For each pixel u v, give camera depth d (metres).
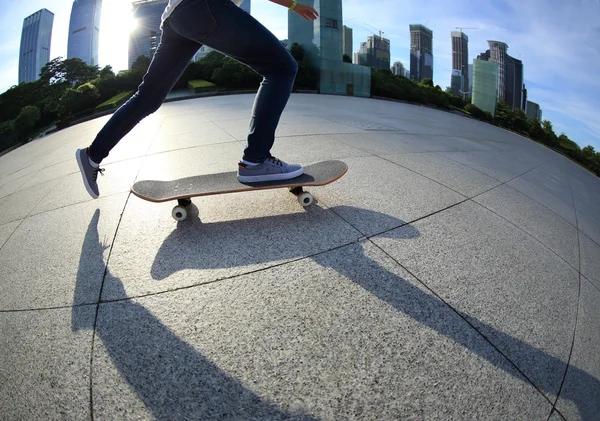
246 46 2.01
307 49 22.73
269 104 2.18
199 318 1.50
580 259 2.62
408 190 3.20
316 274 1.82
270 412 1.12
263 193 2.87
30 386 1.24
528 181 4.76
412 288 1.78
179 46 2.09
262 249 2.03
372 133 6.30
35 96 30.42
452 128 10.28
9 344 1.45
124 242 2.15
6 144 22.88
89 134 7.91
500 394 1.27
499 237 2.53
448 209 2.86
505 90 180.75
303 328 1.47
